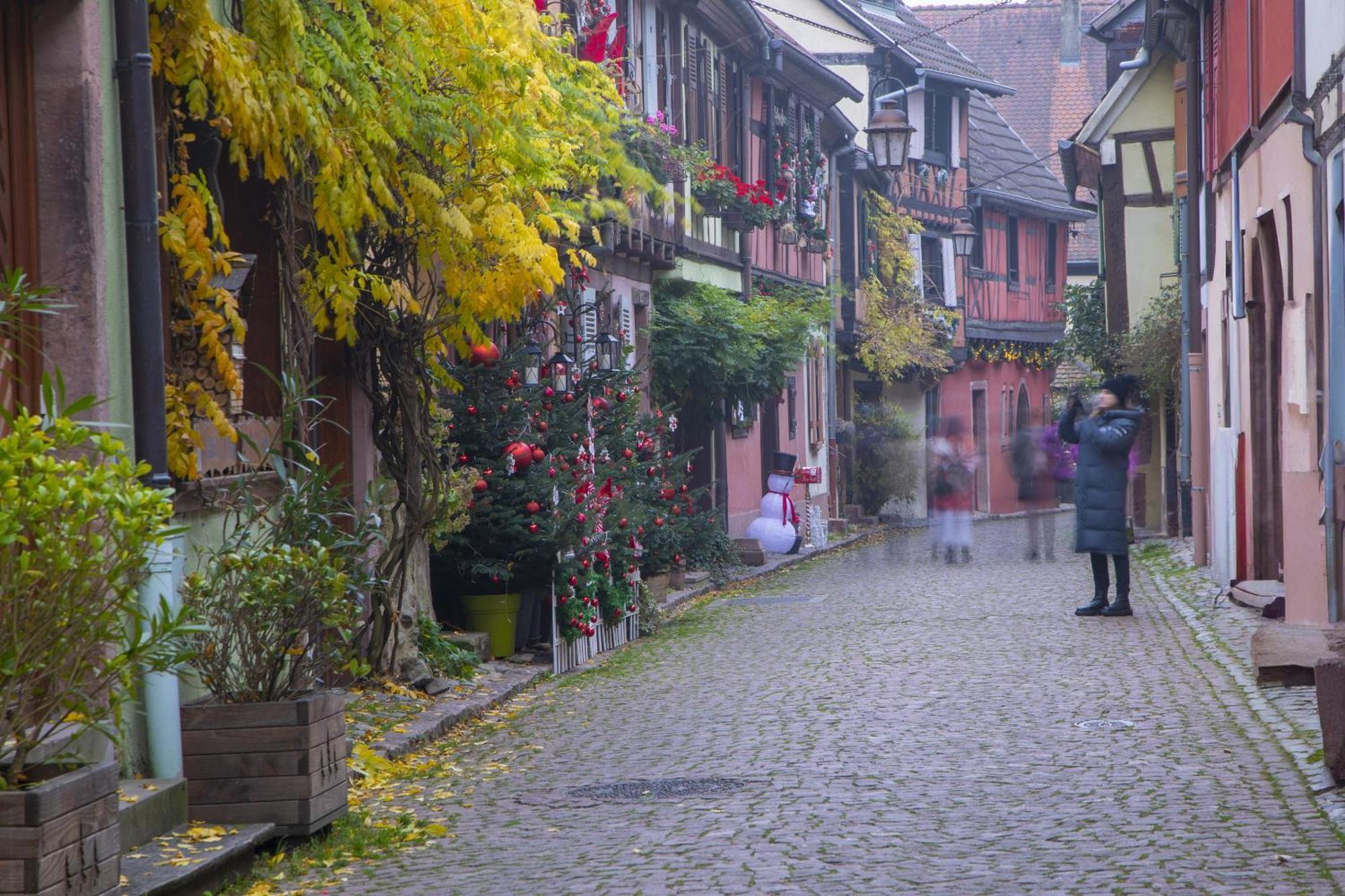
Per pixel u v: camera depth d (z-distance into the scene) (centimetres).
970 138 4906
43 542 559
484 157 1130
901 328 4022
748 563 2673
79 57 783
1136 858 695
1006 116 6203
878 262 4128
